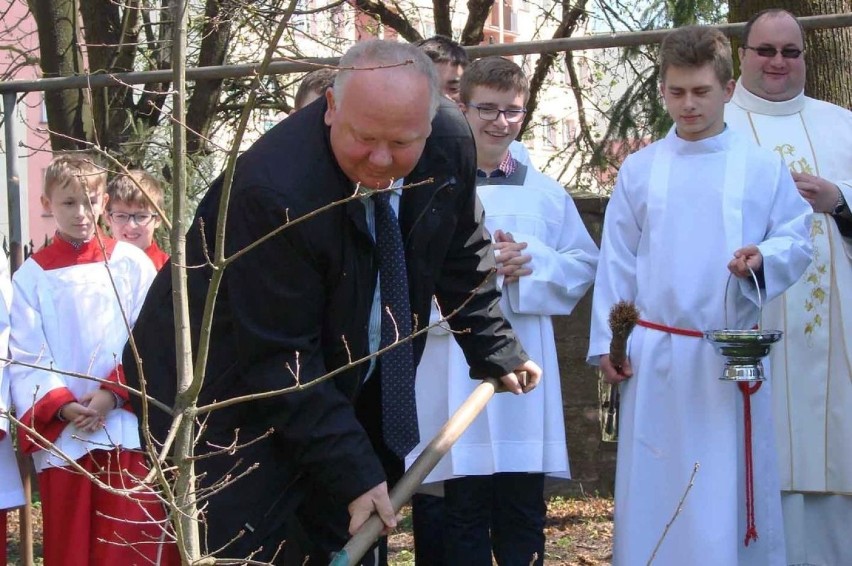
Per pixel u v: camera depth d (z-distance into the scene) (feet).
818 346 14.74
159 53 29.94
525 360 11.63
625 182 14.19
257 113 35.32
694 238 13.55
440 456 10.11
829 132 15.42
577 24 36.88
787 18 15.38
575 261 15.29
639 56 28.22
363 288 9.79
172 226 7.80
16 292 15.28
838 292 14.75
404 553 19.67
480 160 15.35
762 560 13.33
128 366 10.91
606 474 23.68
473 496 14.29
